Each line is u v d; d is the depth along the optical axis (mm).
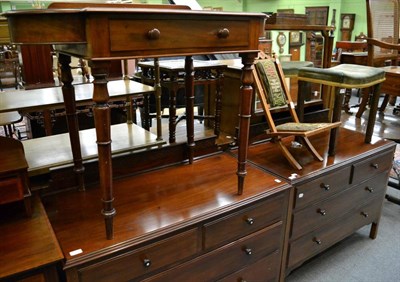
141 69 2217
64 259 1008
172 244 1185
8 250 1004
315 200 1656
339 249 2061
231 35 1172
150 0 6230
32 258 975
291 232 1602
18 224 1128
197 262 1279
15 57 4301
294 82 2342
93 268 1038
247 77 1281
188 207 1301
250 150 1903
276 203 1472
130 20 948
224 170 1630
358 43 4473
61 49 1143
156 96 1659
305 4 7414
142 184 1474
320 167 1679
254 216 1402
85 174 1442
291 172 1621
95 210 1272
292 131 1627
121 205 1304
